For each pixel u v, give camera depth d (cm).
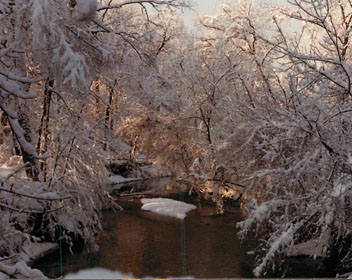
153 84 1658
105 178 1357
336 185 782
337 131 802
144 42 1492
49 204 1108
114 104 1734
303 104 837
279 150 882
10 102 1136
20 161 1267
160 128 1948
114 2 1644
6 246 891
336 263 883
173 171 2034
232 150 1316
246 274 940
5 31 1034
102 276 948
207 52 1919
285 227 804
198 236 1267
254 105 1080
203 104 1794
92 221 1255
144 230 1391
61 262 1053
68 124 1265
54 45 984
